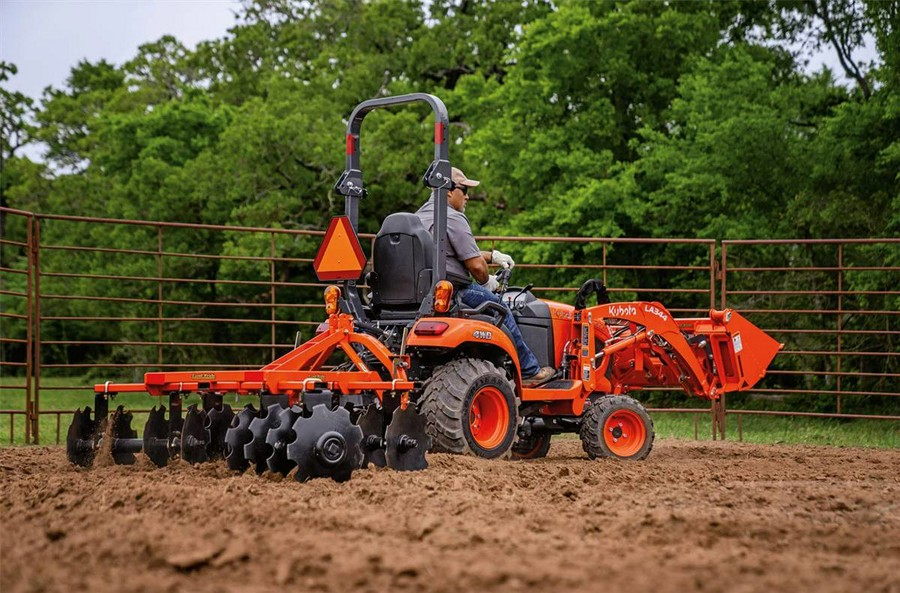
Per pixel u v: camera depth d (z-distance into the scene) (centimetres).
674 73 2483
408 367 703
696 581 354
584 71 2448
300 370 691
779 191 2198
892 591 352
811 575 371
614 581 355
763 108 2141
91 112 4572
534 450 891
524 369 788
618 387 898
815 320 2150
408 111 3200
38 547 413
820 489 609
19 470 704
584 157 2297
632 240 1166
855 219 2112
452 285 730
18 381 3634
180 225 1071
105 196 3366
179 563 372
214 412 670
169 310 2933
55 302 3450
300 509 491
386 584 352
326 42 3941
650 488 610
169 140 3219
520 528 454
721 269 1190
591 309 853
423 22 3625
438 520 460
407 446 638
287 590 347
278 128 2659
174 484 577
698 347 919
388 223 756
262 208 2644
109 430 692
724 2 2589
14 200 3959
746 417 2062
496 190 2691
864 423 1938
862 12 2498
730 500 556
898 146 1931
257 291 2894
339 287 747
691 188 2150
